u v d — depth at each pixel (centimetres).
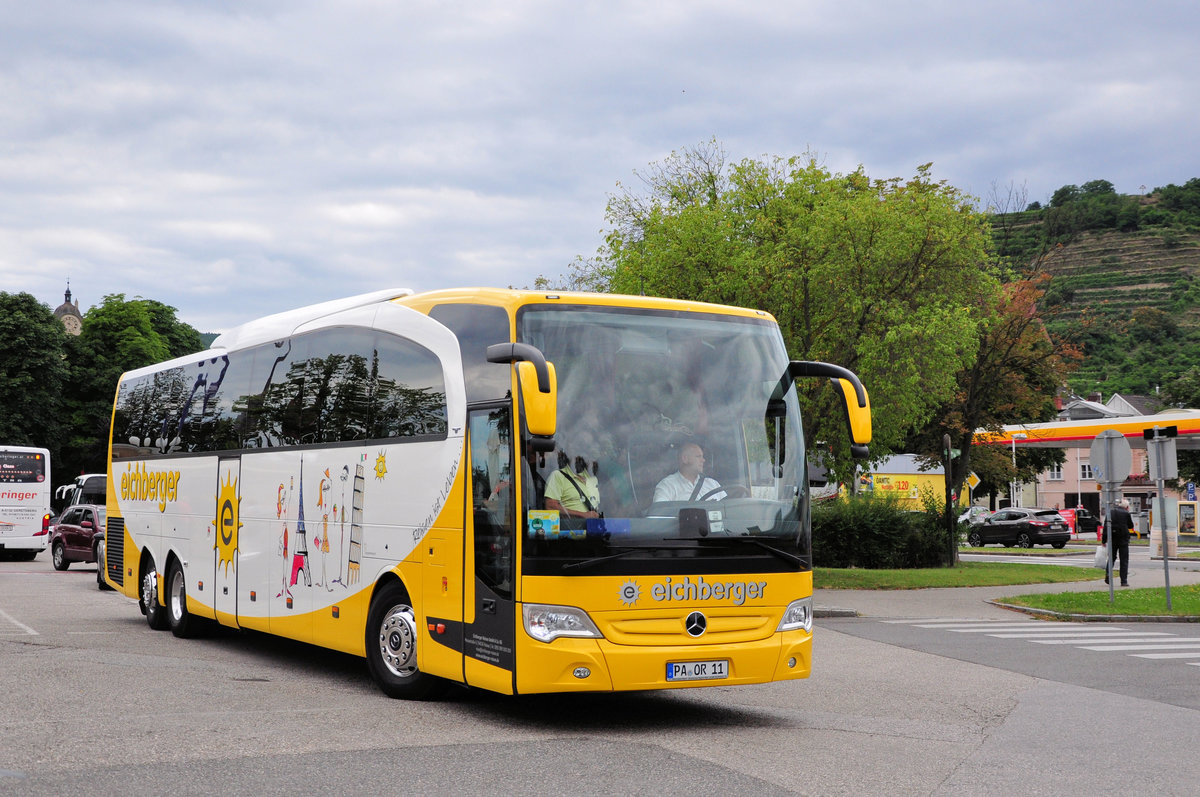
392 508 1050
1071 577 3069
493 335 938
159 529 1619
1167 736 922
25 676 1115
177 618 1538
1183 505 7069
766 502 944
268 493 1299
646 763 765
